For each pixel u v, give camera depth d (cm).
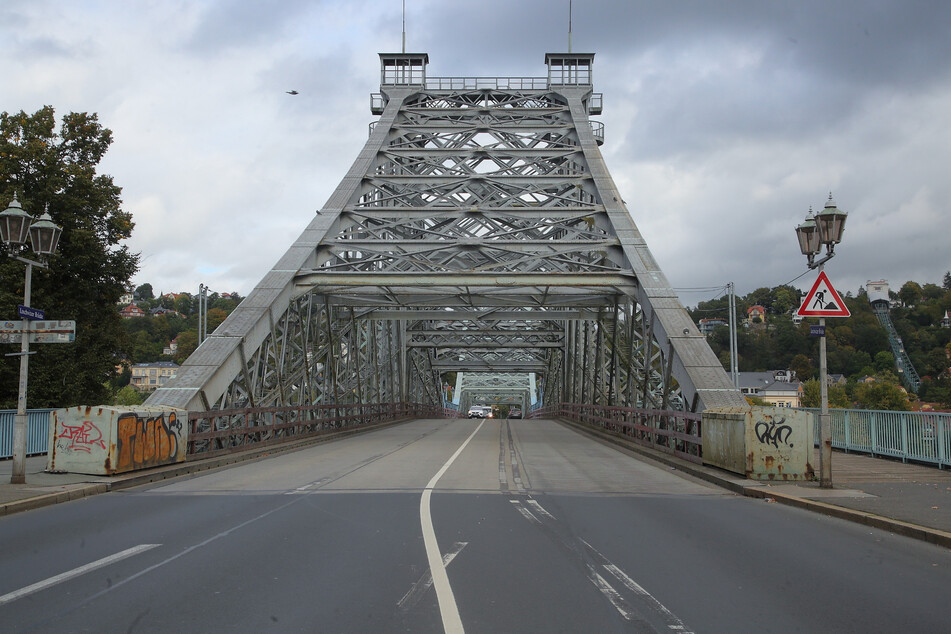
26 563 729
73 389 2514
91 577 674
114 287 2745
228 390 1984
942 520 927
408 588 638
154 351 8131
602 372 3152
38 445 1792
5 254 2484
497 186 3056
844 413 1955
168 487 1323
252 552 777
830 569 713
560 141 3619
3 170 2497
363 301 2861
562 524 951
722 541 846
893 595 622
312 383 2692
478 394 9825
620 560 747
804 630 531
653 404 2353
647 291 2239
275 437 2236
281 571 696
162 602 595
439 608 580
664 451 1931
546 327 4909
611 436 2630
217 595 615
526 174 3092
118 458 1344
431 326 4919
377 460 1855
